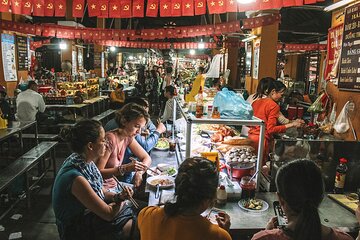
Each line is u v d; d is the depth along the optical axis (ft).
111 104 34.86
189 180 4.50
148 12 12.80
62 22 35.45
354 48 10.09
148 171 10.16
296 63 52.65
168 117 18.42
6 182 12.05
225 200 7.75
